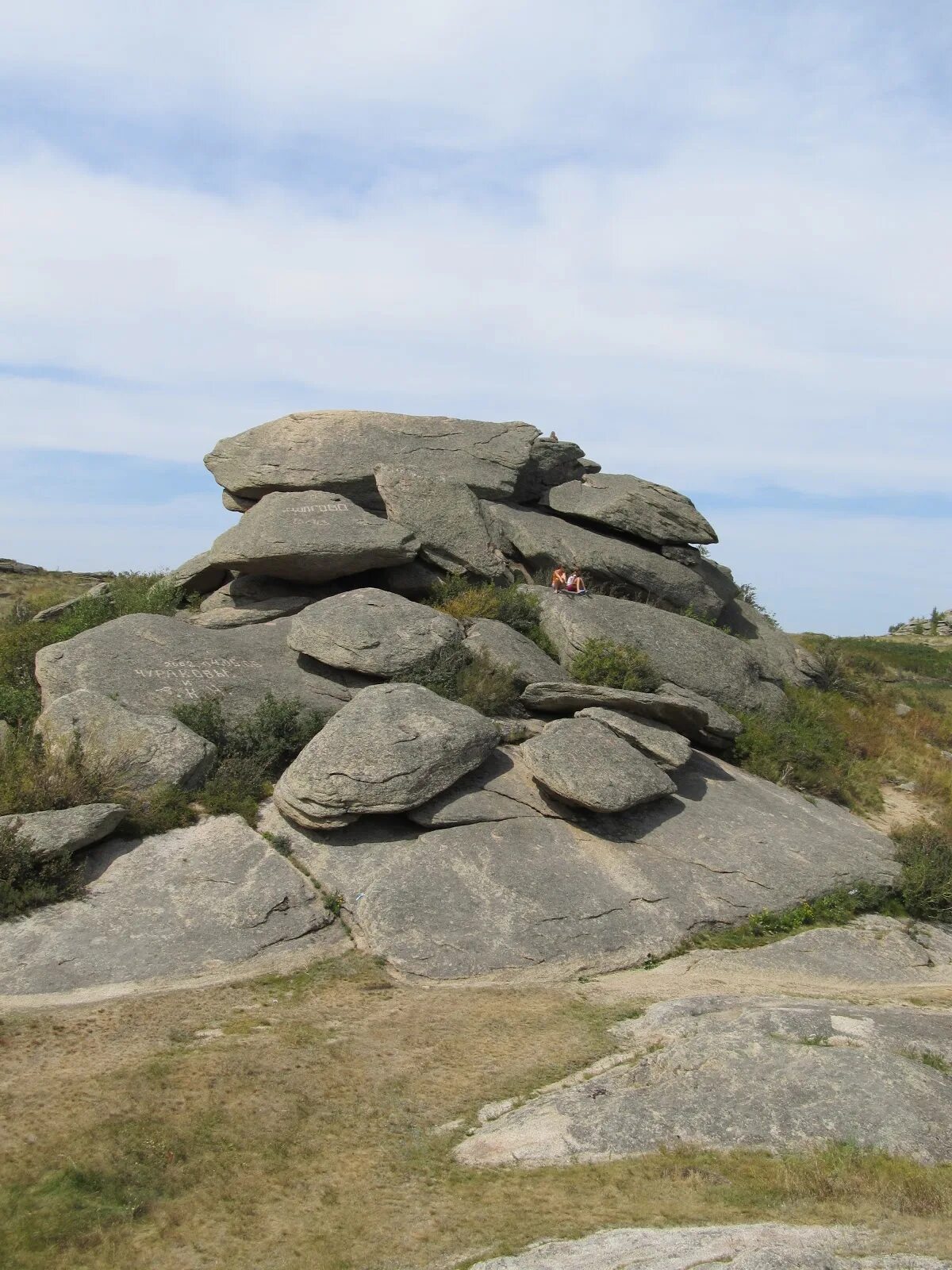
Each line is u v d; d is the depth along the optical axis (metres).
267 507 24.84
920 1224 7.67
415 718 17.31
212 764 17.83
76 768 16.38
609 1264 6.92
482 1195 8.70
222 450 28.33
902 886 17.58
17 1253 8.06
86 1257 8.06
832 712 26.84
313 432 28.17
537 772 17.58
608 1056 11.41
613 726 18.94
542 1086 10.77
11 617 28.61
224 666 20.53
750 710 23.95
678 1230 7.63
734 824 18.28
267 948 14.19
